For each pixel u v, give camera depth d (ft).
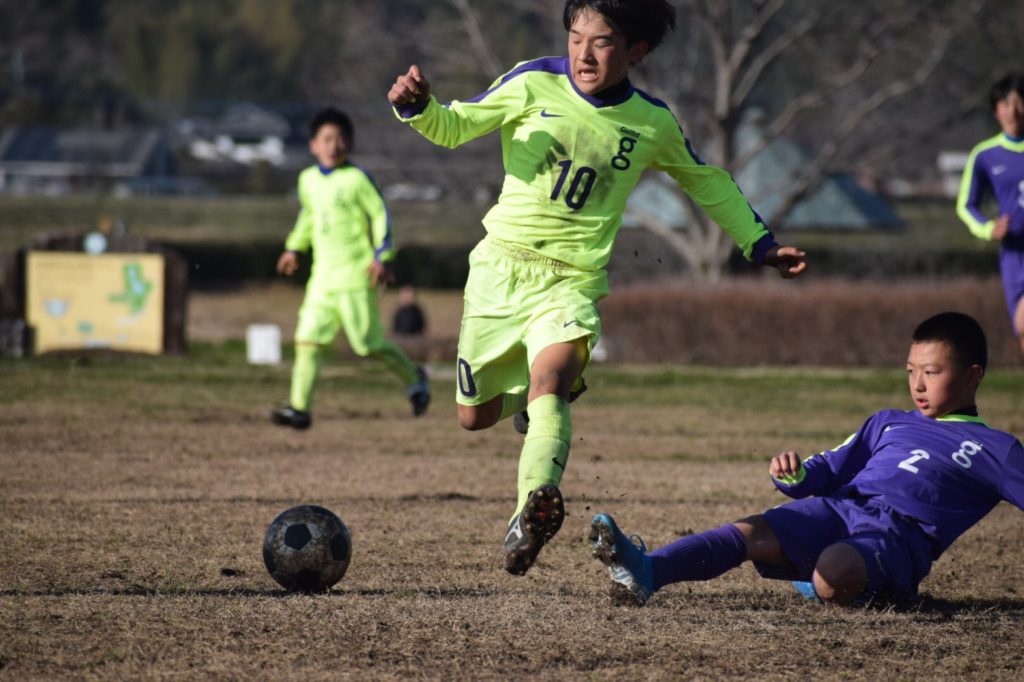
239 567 70.85
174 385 182.19
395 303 410.31
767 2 313.12
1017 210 128.77
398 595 63.62
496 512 91.56
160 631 54.44
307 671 49.67
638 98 61.52
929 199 529.04
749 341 247.29
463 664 50.93
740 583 69.97
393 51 360.69
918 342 63.31
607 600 63.72
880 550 59.41
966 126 354.13
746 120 386.11
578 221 60.95
